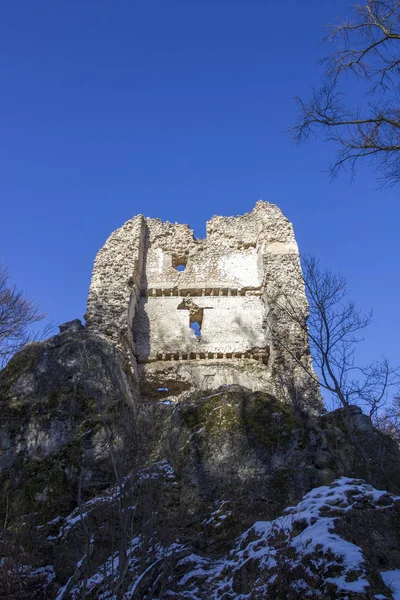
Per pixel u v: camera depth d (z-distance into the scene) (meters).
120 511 9.03
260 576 7.99
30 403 16.50
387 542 8.49
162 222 25.69
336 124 12.87
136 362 21.22
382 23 12.58
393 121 12.38
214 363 20.92
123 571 8.19
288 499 12.10
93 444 14.80
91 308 20.78
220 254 24.50
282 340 19.58
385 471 13.34
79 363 17.48
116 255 22.95
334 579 7.15
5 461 14.98
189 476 12.81
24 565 11.77
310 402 17.73
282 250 22.92
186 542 10.44
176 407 15.82
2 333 23.30
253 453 13.19
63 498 13.64
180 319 22.41
